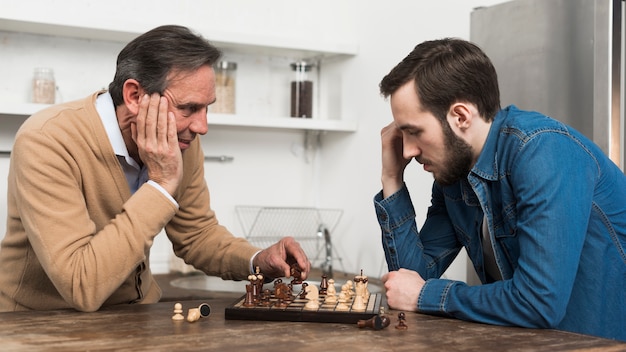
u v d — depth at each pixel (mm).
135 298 1864
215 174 3328
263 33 3363
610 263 1504
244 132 3395
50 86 2795
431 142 1518
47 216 1569
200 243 1992
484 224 1677
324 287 1702
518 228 1444
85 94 3023
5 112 2635
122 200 1762
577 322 1504
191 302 1687
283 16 3410
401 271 1633
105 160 1711
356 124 3320
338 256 3430
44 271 1714
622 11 2271
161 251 3221
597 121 2184
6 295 1756
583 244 1478
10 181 1702
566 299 1393
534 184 1401
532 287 1387
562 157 1417
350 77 3381
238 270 1912
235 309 1461
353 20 3377
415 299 1565
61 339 1263
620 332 1517
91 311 1550
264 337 1290
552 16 2332
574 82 2262
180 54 1621
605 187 1509
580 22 2240
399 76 1522
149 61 1624
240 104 3385
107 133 1712
